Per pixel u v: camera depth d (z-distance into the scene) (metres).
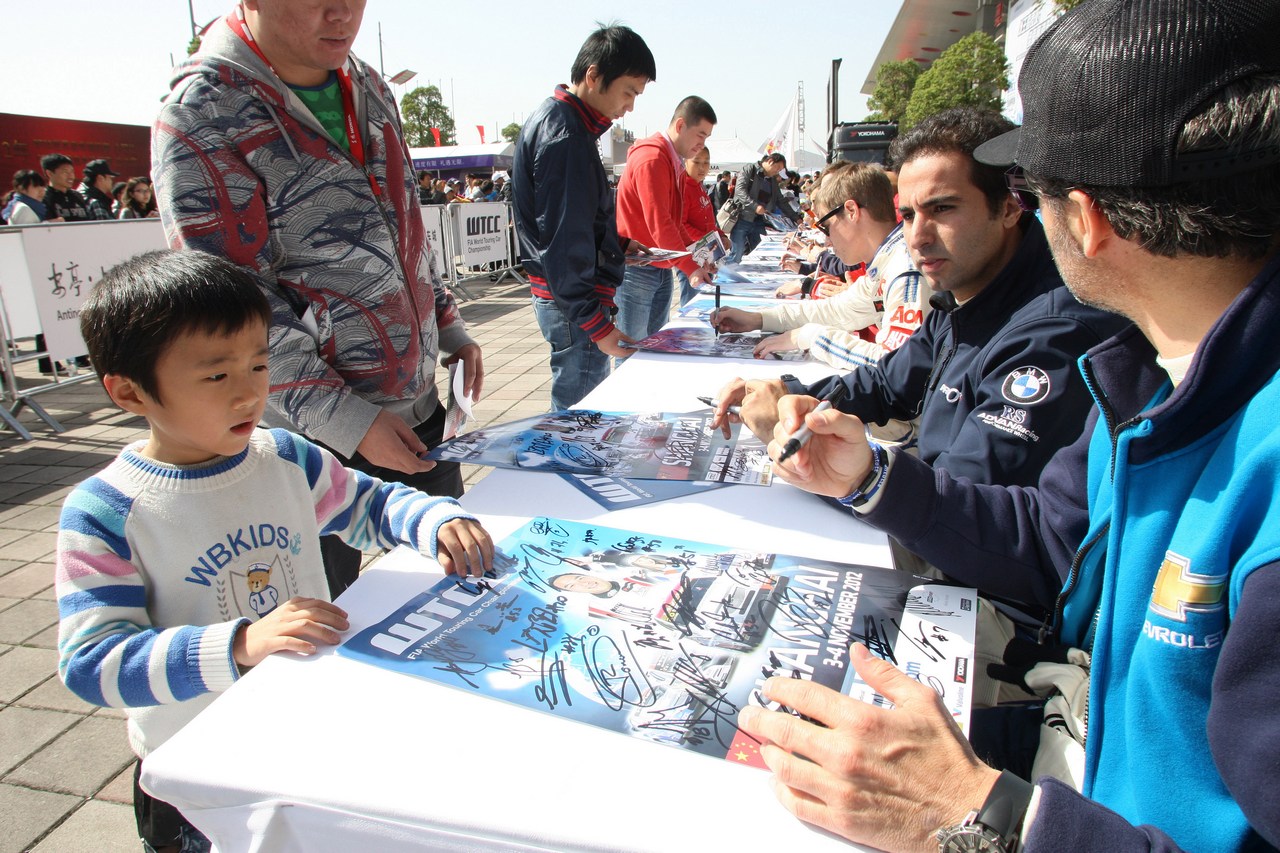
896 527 1.04
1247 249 0.61
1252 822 0.54
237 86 1.38
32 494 3.85
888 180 2.75
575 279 2.55
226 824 0.68
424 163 21.66
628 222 4.27
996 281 1.41
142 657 0.89
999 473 1.17
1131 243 0.65
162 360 0.97
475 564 1.03
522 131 2.66
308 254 1.49
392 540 1.15
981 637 1.06
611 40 2.48
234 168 1.38
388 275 1.59
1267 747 0.51
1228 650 0.54
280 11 1.36
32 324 4.90
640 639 0.87
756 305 3.26
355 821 0.64
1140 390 0.81
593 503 1.25
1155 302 0.69
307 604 0.90
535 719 0.74
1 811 1.81
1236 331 0.62
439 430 1.85
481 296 10.05
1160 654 0.65
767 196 9.46
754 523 1.18
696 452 1.47
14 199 7.03
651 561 1.05
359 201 1.53
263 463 1.14
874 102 37.69
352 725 0.73
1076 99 0.63
